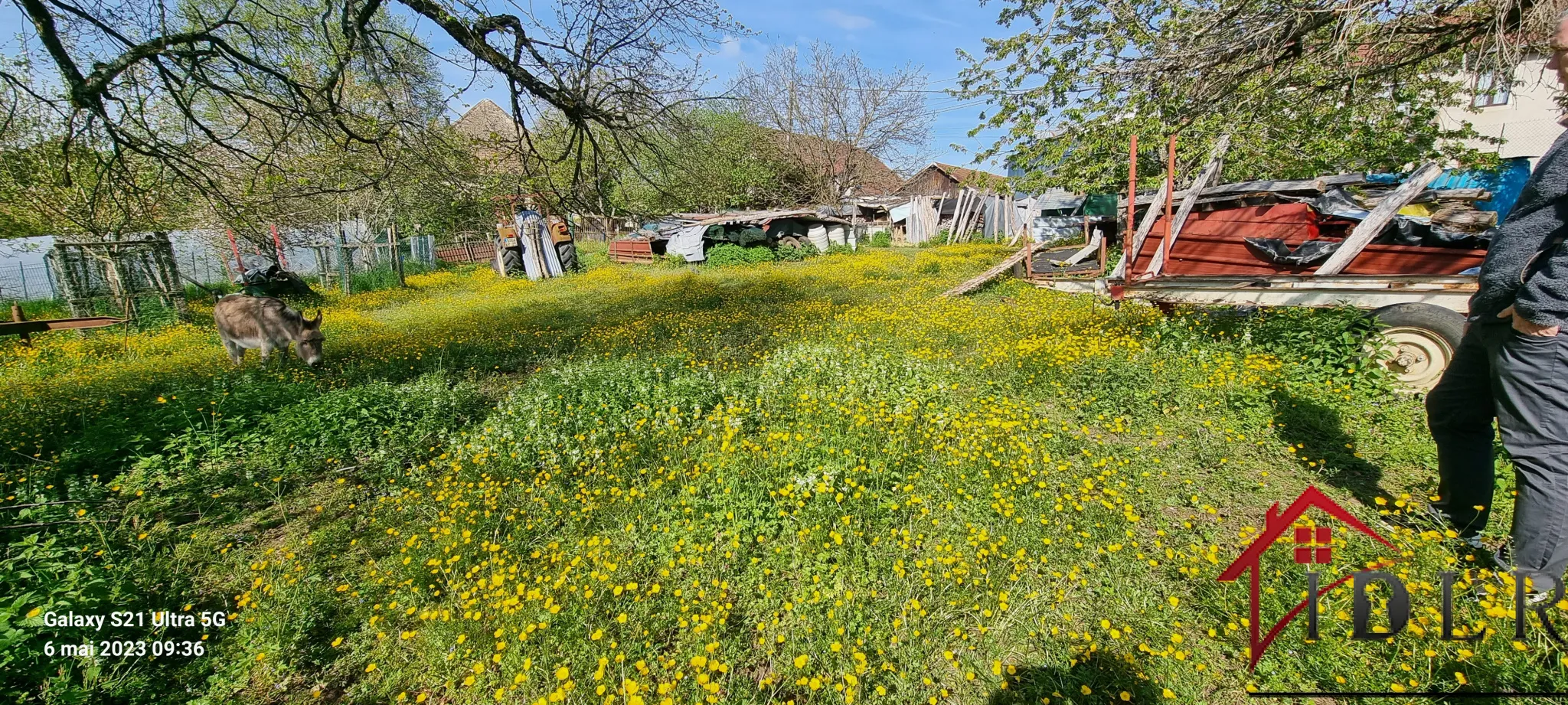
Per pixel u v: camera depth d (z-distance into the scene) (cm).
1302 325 513
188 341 1005
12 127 709
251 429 518
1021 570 287
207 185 763
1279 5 630
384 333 980
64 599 270
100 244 1116
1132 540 304
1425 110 797
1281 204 648
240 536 377
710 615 261
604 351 785
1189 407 456
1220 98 709
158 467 451
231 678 265
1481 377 263
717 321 951
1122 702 227
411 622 294
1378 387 445
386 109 699
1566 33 228
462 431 495
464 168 763
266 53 622
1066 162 931
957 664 244
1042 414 477
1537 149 1344
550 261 2156
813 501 346
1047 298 909
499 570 306
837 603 266
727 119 2728
